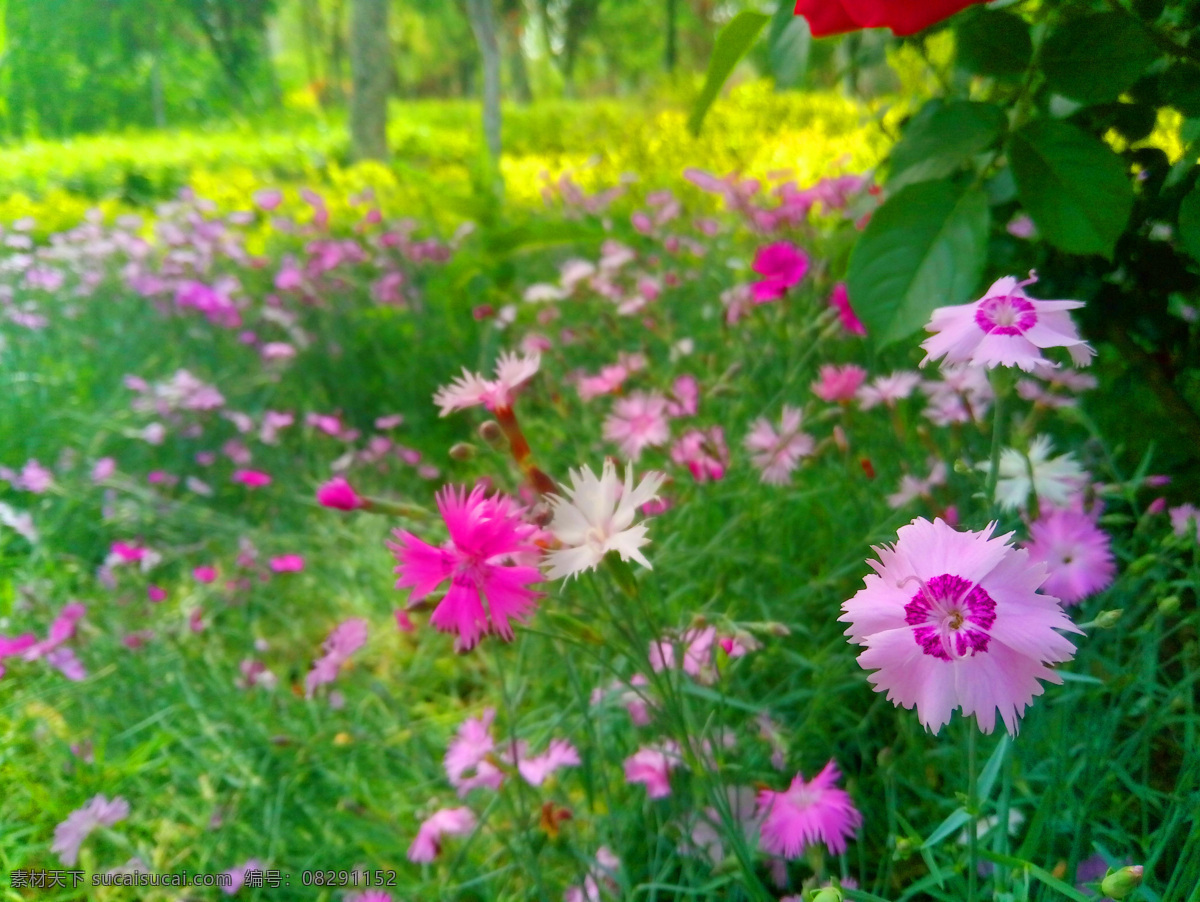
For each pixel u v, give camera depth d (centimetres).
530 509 25
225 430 78
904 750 34
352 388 84
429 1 744
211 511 64
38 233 159
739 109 232
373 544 60
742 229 85
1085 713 31
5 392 83
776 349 55
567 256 101
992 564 16
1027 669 16
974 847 19
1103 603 33
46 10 464
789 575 43
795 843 28
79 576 61
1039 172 31
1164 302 39
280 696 45
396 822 38
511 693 45
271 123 527
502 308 80
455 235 102
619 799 36
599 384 48
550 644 44
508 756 36
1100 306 39
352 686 46
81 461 71
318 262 97
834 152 137
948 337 21
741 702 32
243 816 40
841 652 38
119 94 512
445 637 51
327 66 786
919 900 31
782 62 40
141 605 55
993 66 32
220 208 164
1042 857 29
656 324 64
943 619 16
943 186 32
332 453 75
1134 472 43
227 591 55
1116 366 48
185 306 93
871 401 41
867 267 32
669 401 46
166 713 44
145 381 83
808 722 33
